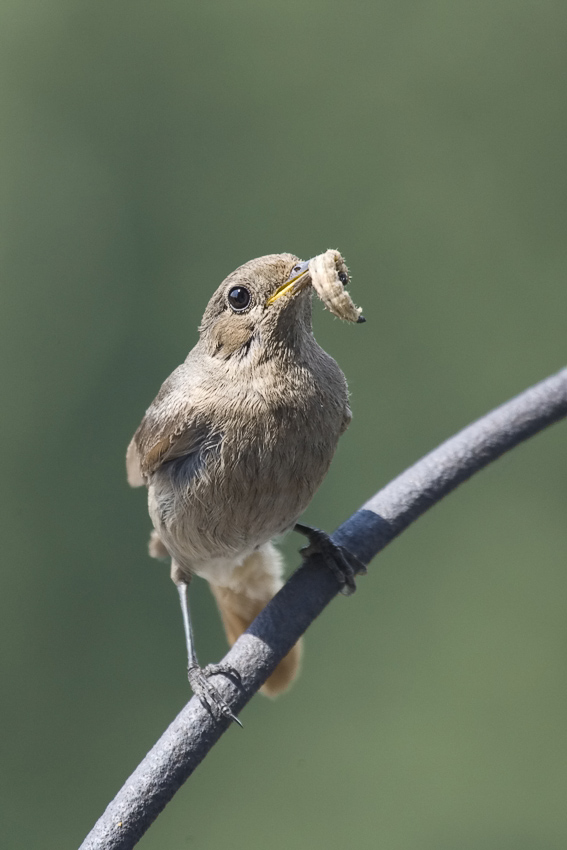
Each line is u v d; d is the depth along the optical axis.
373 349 5.21
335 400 3.12
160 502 3.13
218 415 3.11
